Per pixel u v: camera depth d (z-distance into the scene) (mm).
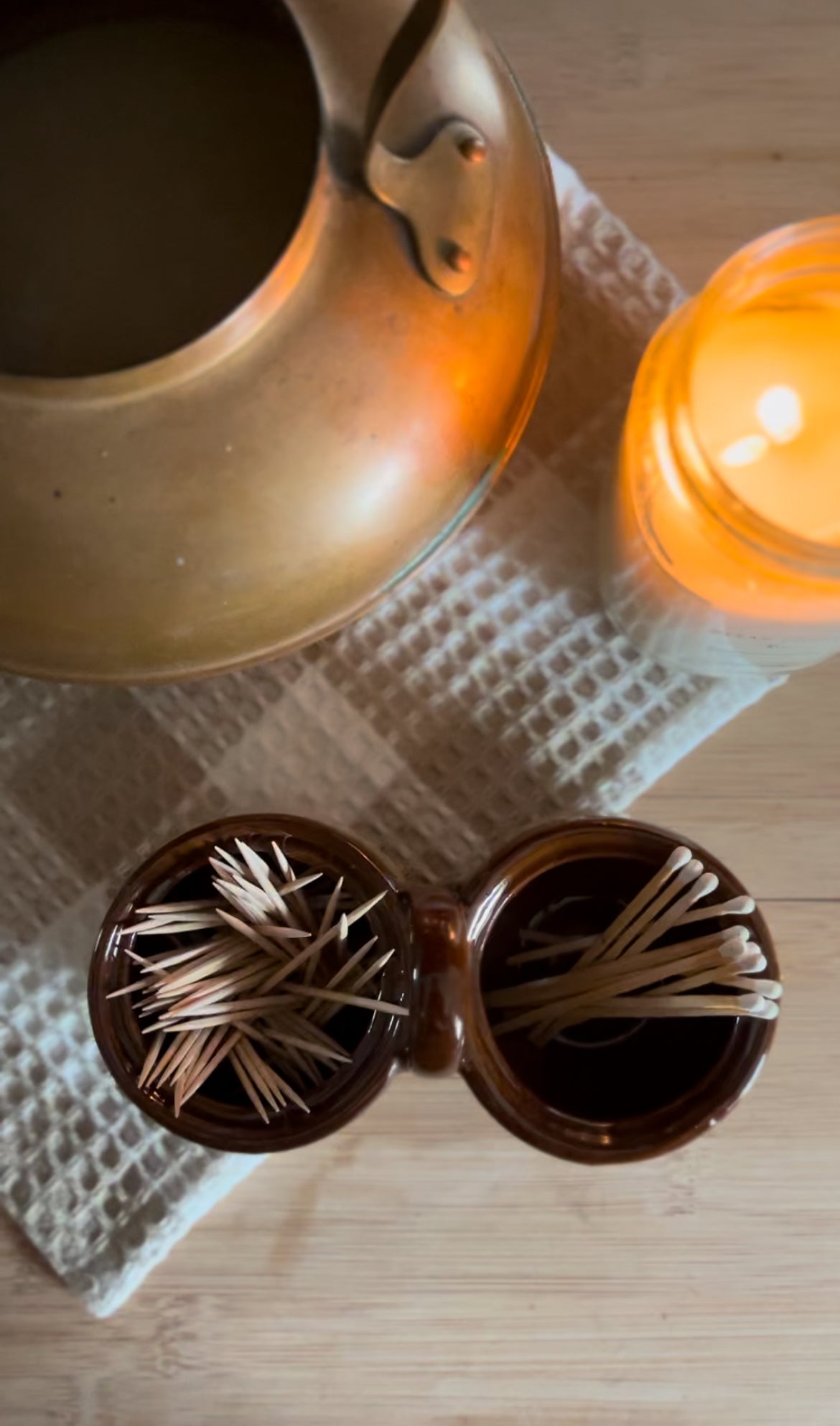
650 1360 342
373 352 274
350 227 269
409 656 349
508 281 287
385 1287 344
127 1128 342
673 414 278
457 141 272
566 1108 316
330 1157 346
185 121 271
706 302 284
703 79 357
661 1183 345
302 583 289
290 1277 344
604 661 348
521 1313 344
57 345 269
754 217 357
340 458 277
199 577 281
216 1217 346
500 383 292
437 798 347
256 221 268
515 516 351
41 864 348
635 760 346
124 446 269
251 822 305
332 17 271
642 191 357
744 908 298
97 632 290
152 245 269
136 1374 343
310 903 319
